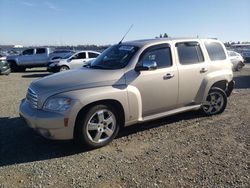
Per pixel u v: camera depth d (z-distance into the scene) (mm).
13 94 11336
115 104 5551
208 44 7266
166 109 6375
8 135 6141
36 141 5777
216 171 4457
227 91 7832
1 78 18828
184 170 4500
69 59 20812
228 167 4582
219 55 7441
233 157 4953
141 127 6566
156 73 6035
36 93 5297
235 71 22906
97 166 4684
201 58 6984
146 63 5793
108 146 5504
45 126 5023
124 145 5555
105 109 5387
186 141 5723
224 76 7305
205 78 6938
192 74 6664
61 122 4992
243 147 5391
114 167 4641
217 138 5867
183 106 6707
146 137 5965
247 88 12648
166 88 6207
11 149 5402
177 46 6586
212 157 4957
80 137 5199
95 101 5234
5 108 8578
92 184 4129
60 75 5832
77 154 5168
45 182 4203
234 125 6691
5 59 21344
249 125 6691
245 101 9422
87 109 5184
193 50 6879
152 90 5984
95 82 5383
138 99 5770
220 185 4059
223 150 5254
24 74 22531
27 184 4152
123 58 5996
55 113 5020
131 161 4848
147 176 4328
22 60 25250
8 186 4105
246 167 4582
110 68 5855
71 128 5070
